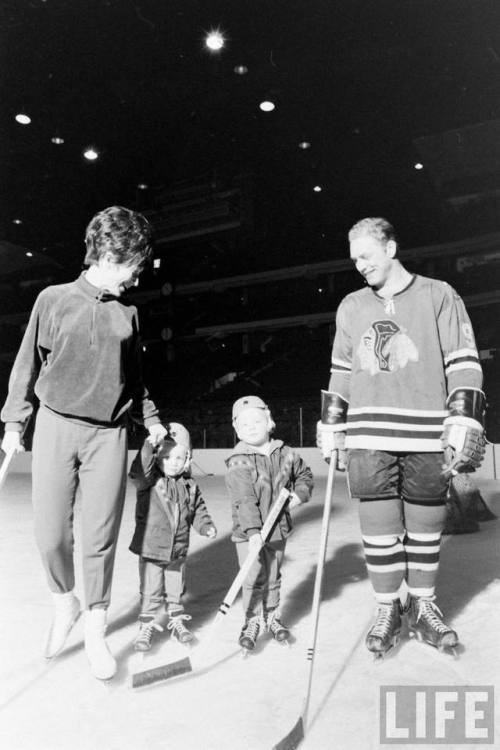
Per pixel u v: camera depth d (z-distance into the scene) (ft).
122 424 7.35
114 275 7.25
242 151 66.39
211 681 6.82
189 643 7.98
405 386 7.59
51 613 9.70
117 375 7.16
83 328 7.07
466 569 12.00
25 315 94.43
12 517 22.44
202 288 91.20
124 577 12.28
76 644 8.16
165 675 6.72
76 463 7.15
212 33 44.19
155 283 93.91
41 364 7.50
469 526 16.75
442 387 7.66
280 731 5.61
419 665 7.19
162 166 67.31
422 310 7.69
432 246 78.48
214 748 5.32
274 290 89.66
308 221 83.97
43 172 66.64
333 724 5.74
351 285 85.30
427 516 7.65
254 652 7.74
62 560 7.16
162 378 95.71
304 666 7.23
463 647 7.63
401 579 7.79
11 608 10.00
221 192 80.48
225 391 89.92
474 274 78.95
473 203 76.18
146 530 8.07
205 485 37.19
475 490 17.80
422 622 7.68
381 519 7.71
